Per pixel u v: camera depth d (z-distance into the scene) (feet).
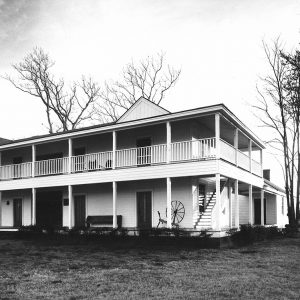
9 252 52.65
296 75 90.48
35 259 44.65
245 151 94.02
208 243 56.44
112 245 60.39
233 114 62.18
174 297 24.79
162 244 59.77
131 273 33.83
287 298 24.68
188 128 67.67
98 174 69.41
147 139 72.54
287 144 95.81
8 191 92.99
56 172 79.97
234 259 43.75
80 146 81.66
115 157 68.08
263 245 61.46
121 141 75.72
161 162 63.82
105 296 25.04
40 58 143.02
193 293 25.93
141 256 46.91
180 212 66.44
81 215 79.61
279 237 78.54
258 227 69.10
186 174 59.41
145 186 71.46
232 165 63.67
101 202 77.05
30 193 88.89
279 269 36.40
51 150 86.02
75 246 60.03
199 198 69.26
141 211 71.46
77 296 25.02
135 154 67.31
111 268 37.19
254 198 102.58
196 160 58.80
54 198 85.15
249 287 27.91
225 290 26.89
